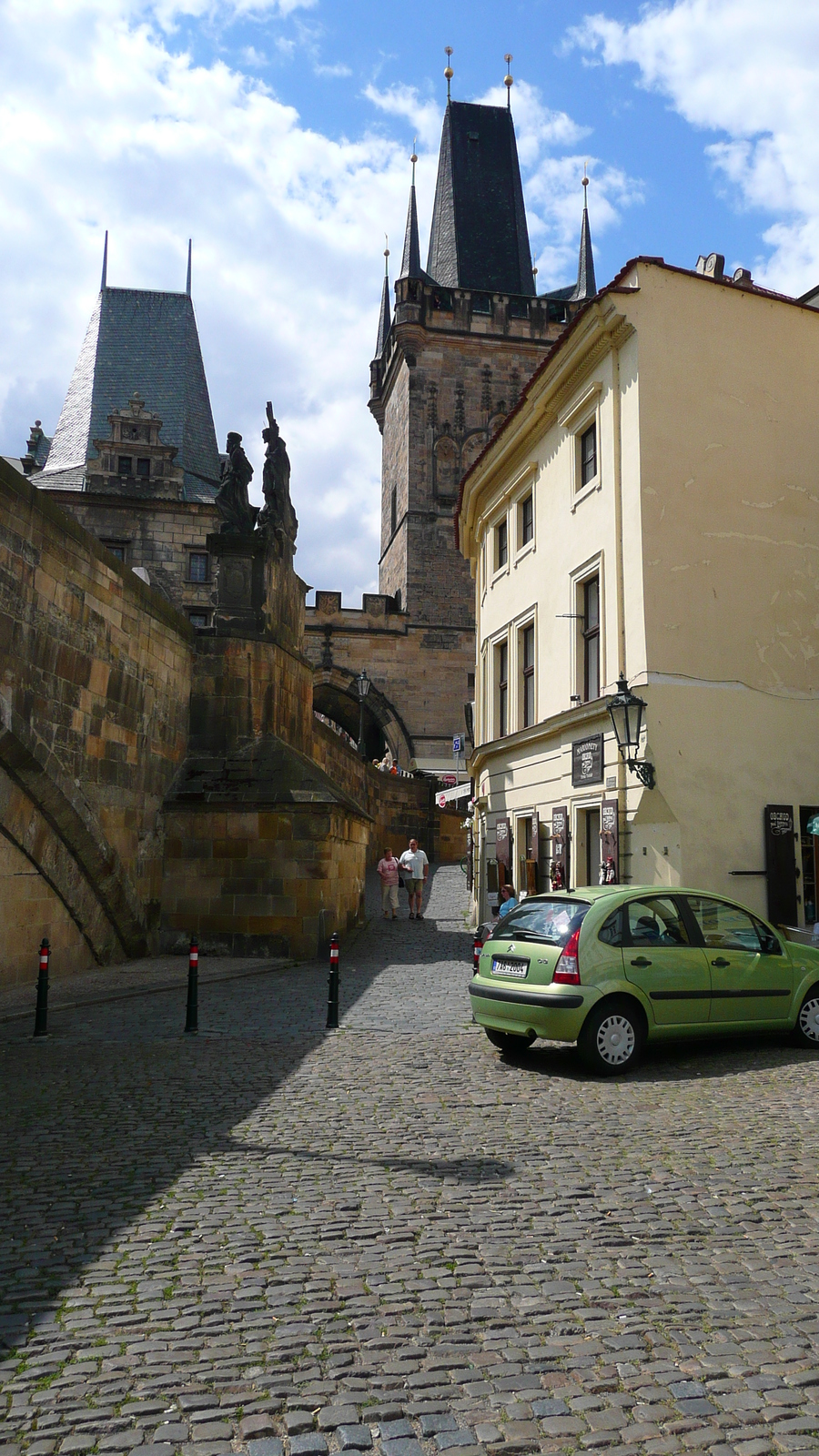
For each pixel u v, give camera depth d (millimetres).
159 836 18234
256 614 20438
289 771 19062
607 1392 3490
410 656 56375
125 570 16547
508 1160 6188
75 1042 9914
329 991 11102
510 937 9570
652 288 15094
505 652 22203
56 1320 3986
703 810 14008
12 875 13719
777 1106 7598
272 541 21250
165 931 18328
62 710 14328
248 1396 3445
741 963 9602
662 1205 5402
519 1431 3250
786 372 15750
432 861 44344
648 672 14195
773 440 15461
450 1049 9844
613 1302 4199
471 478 23109
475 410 58844
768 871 14109
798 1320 4043
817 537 15508
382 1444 3172
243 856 18297
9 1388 3484
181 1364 3656
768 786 14445
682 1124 7066
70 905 15312
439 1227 5059
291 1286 4336
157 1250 4711
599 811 16188
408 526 57469
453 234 64625
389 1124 7016
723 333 15430
